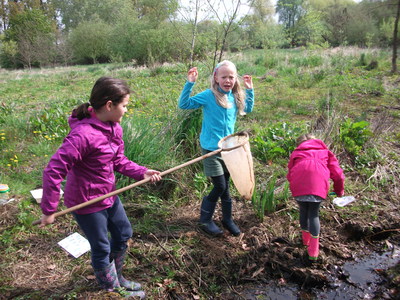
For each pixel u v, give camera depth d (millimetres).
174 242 3459
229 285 3092
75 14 56875
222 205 3621
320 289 3086
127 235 2709
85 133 2223
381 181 4609
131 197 4125
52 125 6770
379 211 4008
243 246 3461
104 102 2260
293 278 3203
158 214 3879
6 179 4609
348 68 14531
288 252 3434
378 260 3426
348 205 4137
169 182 4230
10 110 8594
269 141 5355
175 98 7000
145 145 4531
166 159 4590
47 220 2213
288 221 3842
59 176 2152
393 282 3076
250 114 7668
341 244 3594
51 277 2977
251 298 2977
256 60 18922
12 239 3418
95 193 2412
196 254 3312
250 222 3826
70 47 36844
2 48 36406
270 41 18891
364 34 25188
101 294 2631
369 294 3006
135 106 9047
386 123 6781
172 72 16047
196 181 4305
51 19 55000
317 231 3217
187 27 7391
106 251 2547
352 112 7812
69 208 2326
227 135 3406
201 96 3367
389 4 15805
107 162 2412
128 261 3203
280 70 15766
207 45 7051
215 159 3342
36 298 2721
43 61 33969
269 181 4562
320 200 3207
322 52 18797
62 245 3330
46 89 14602
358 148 5211
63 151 2158
